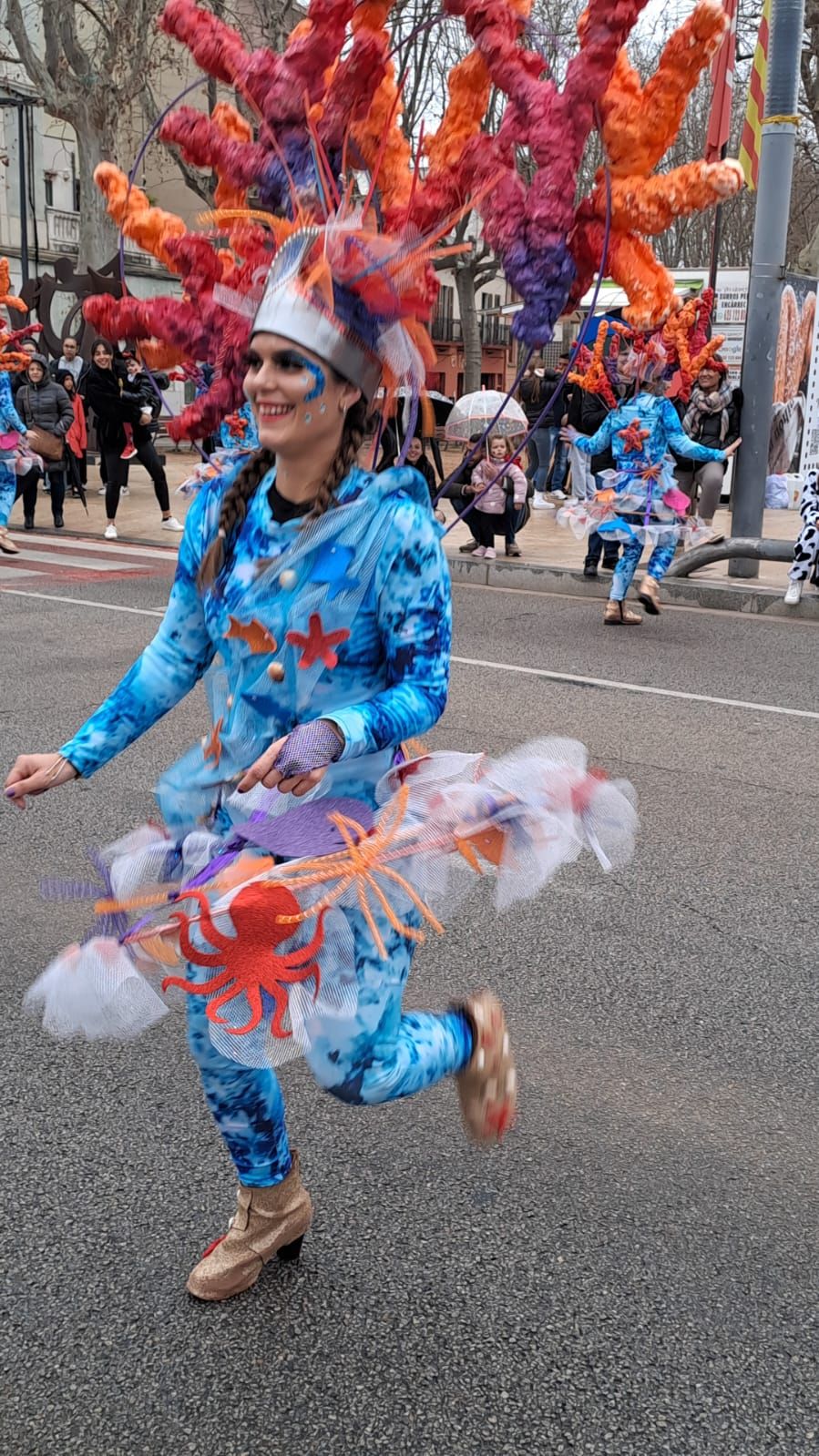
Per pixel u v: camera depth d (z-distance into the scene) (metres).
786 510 16.78
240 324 2.05
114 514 13.36
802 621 9.76
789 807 5.23
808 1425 2.12
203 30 2.06
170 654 2.16
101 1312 2.35
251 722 2.04
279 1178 2.34
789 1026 3.46
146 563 11.84
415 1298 2.40
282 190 2.06
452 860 2.05
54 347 19.22
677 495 9.02
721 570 11.53
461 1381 2.20
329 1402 2.15
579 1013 3.52
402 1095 2.05
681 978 3.73
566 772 2.09
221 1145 2.88
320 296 1.84
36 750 5.79
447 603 1.97
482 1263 2.50
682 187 1.90
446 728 6.36
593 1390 2.18
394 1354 2.26
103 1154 2.84
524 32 2.06
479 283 27.28
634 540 9.02
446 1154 2.87
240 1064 2.14
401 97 2.11
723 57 13.65
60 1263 2.48
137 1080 3.14
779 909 4.22
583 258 2.02
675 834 4.90
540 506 15.82
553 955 3.87
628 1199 2.71
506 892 2.07
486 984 3.68
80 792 5.25
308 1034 1.93
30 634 8.44
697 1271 2.49
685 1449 2.06
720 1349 2.29
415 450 2.15
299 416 1.89
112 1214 2.63
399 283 1.87
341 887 1.94
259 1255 2.37
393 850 1.98
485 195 1.96
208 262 2.09
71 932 3.95
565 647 8.46
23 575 10.84
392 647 1.95
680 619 9.70
